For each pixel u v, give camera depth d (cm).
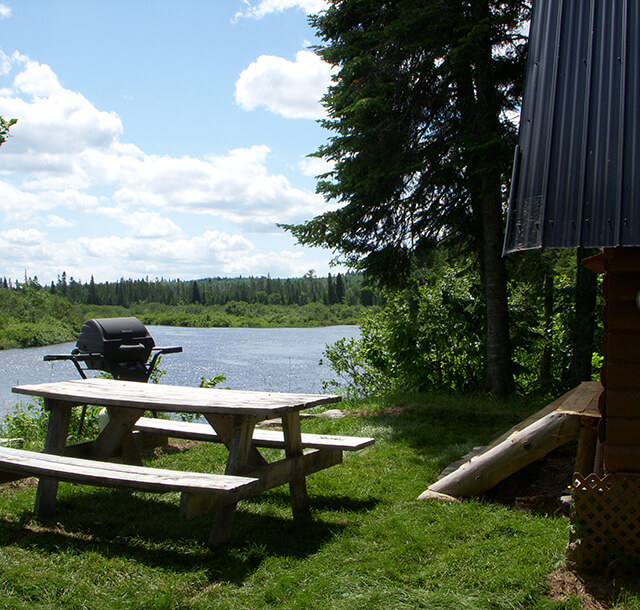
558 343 1165
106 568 338
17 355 3947
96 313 9938
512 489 506
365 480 534
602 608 309
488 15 905
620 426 353
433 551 376
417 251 1072
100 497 478
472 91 952
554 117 371
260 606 308
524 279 1039
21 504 447
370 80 937
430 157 929
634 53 364
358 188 972
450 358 1138
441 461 591
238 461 403
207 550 374
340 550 377
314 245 1093
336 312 10262
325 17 1045
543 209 352
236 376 2289
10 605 291
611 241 331
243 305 11925
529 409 848
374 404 929
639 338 351
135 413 519
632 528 344
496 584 327
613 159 345
